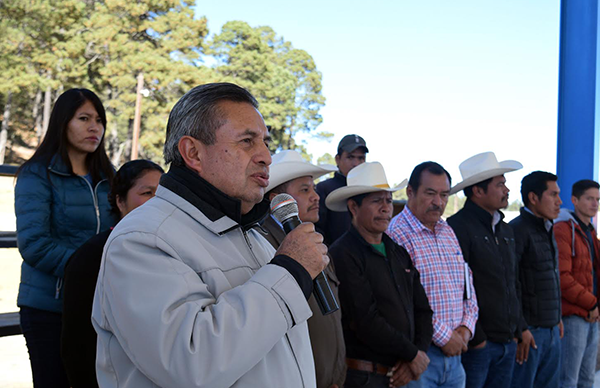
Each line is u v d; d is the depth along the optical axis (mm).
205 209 1301
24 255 2252
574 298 4223
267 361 1225
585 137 6184
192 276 1171
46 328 2256
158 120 38188
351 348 2643
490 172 3438
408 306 2723
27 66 39094
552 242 4023
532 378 3752
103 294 1199
